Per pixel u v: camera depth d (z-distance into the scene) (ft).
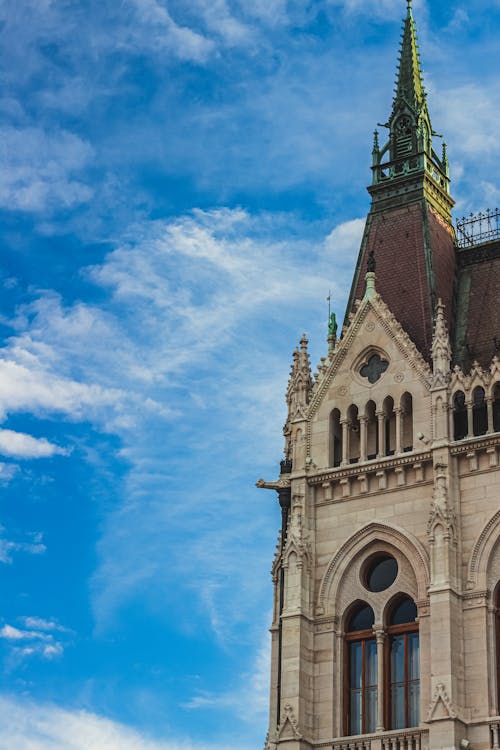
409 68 280.10
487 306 248.93
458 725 205.87
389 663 221.87
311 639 227.40
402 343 239.30
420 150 267.80
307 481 238.07
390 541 227.81
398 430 233.35
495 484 222.48
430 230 258.16
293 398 247.50
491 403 227.61
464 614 216.33
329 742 217.77
